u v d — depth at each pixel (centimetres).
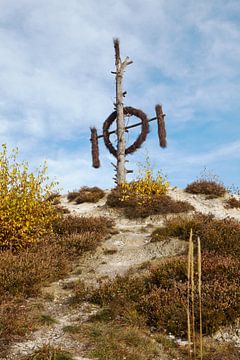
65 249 1364
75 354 681
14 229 1334
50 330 786
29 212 1423
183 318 802
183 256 1173
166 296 886
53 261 1189
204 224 1455
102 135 2652
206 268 1000
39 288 1000
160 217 1858
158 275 1020
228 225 1399
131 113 2523
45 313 884
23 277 1007
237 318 813
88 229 1620
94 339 741
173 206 1916
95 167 2653
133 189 2120
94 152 2672
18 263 1101
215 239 1269
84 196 2288
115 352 688
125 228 1756
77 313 886
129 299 920
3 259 1134
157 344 748
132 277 1077
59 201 2330
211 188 2216
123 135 2508
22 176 1450
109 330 780
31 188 1446
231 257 1111
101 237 1545
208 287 898
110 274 1159
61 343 724
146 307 873
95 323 821
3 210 1359
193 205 2039
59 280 1118
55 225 1625
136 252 1378
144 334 783
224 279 945
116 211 1992
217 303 834
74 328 784
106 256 1365
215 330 784
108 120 2639
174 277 1012
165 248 1358
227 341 759
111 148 2605
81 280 1106
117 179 2488
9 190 1420
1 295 932
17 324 772
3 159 1420
